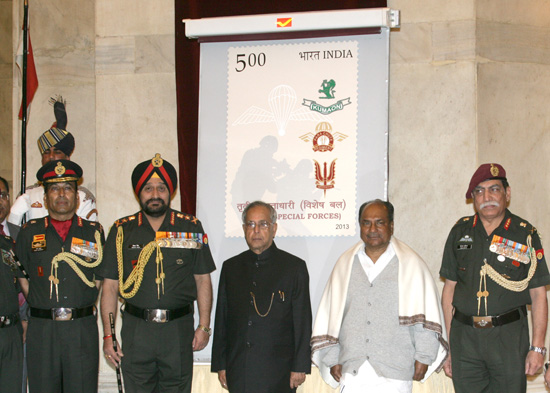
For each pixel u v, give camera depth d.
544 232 5.58
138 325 4.12
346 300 3.96
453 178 5.34
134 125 5.74
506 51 5.52
